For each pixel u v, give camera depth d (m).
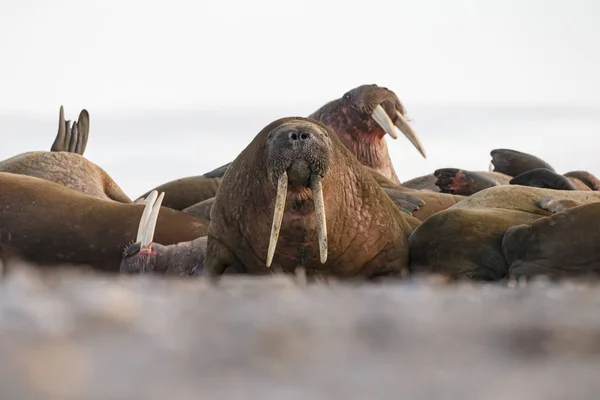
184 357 12.40
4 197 47.16
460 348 13.59
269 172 33.38
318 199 32.94
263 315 14.97
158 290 18.03
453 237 39.06
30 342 12.16
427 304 16.73
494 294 19.00
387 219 37.38
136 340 12.81
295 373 12.18
